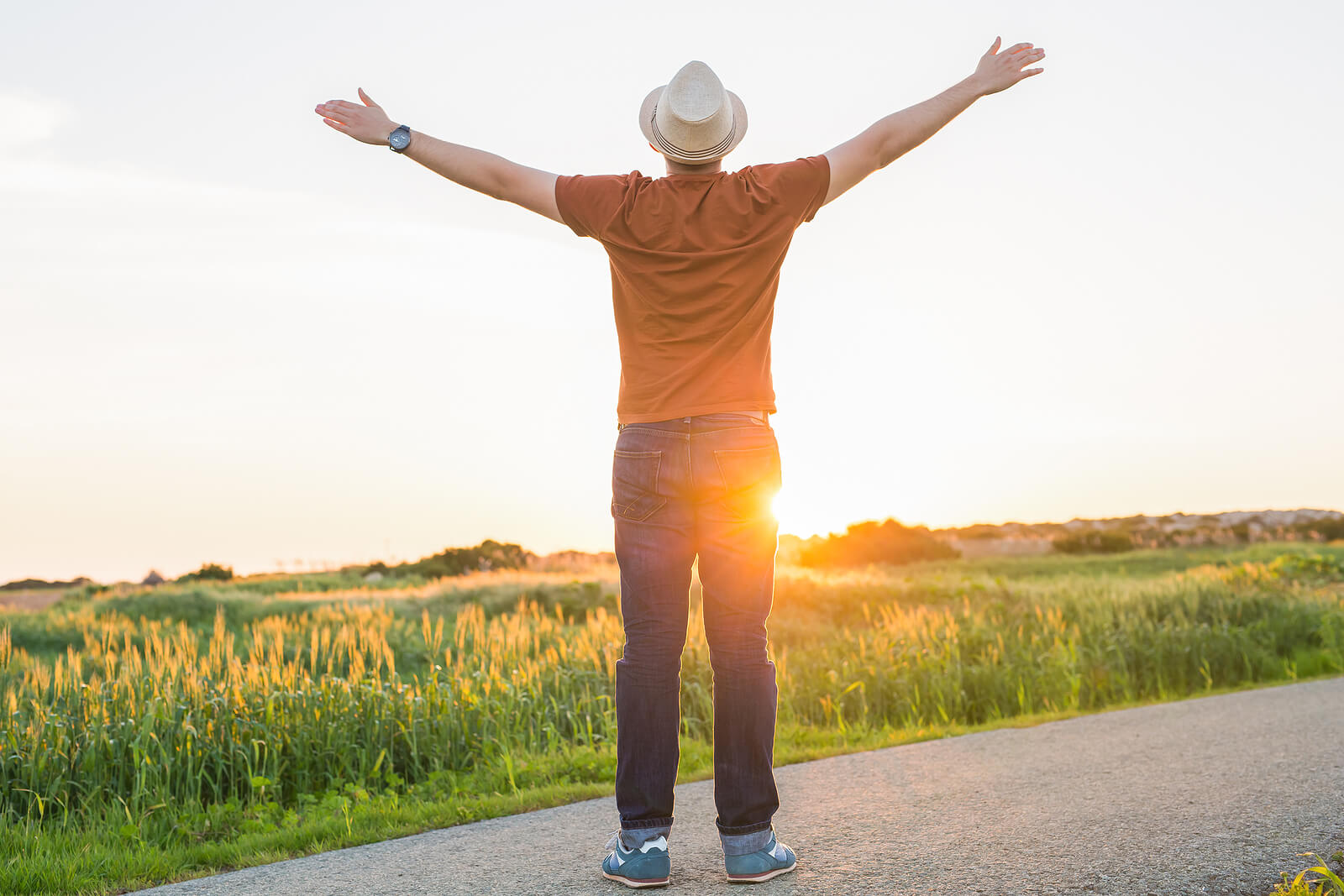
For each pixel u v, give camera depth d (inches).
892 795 127.9
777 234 88.3
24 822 164.2
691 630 271.3
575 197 89.9
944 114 92.4
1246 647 335.0
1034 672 285.4
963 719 263.1
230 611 509.7
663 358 88.0
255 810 173.3
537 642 275.1
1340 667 338.0
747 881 89.8
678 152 90.3
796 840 105.4
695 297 87.0
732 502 86.8
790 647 336.5
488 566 939.3
